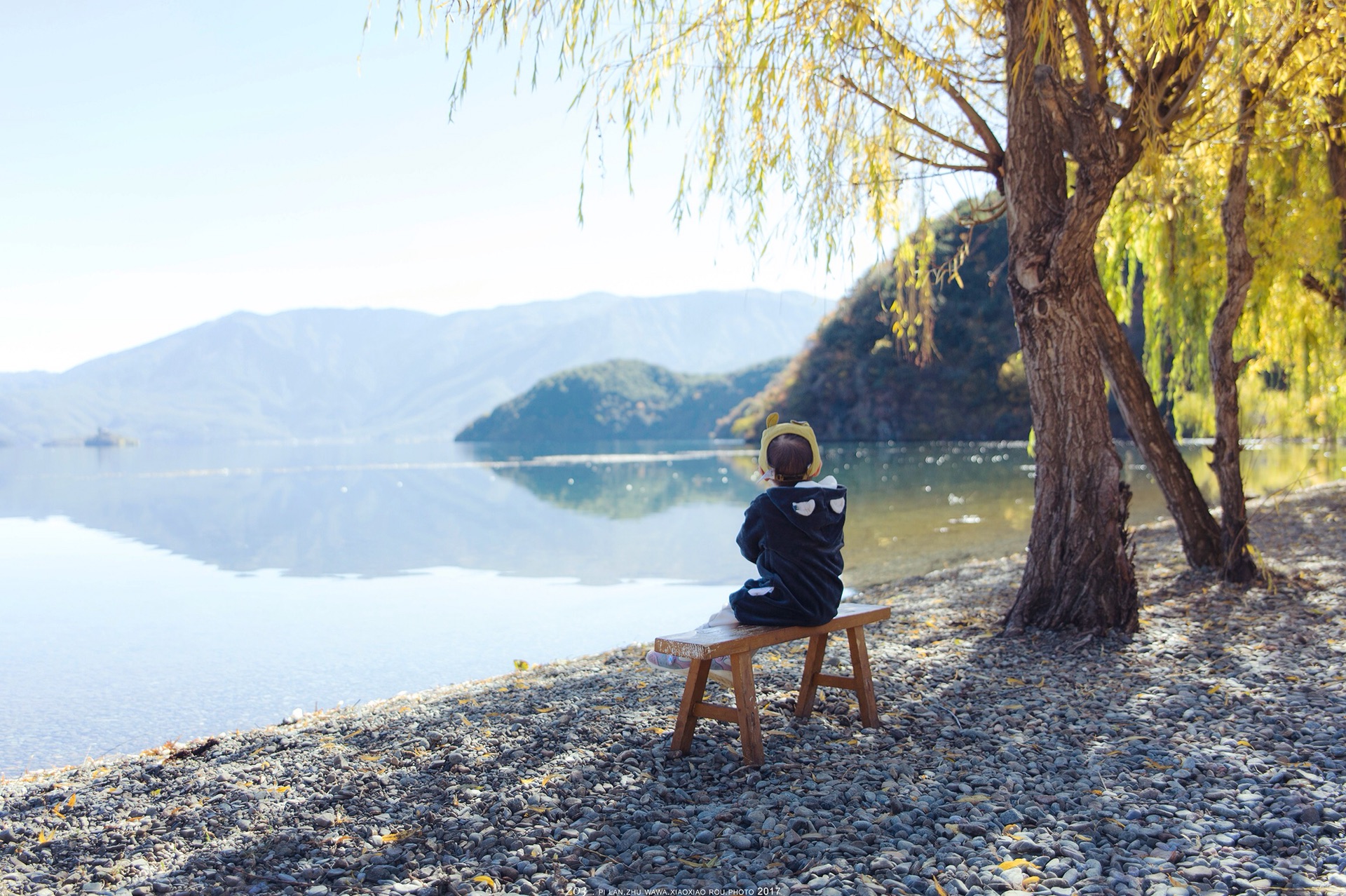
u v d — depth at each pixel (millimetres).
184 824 3324
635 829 3096
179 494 42188
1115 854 2758
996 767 3639
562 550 17484
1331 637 5590
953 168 6707
